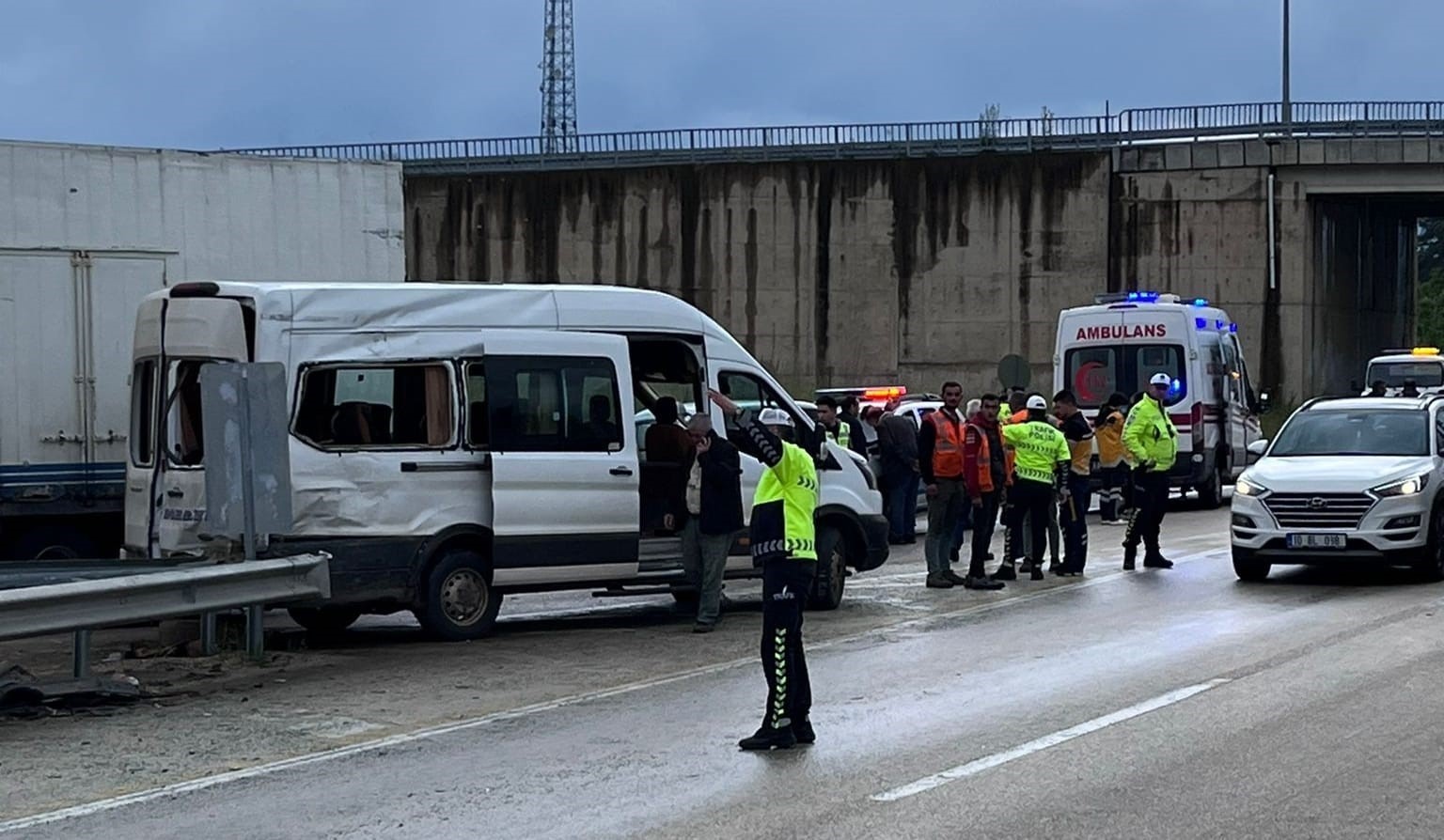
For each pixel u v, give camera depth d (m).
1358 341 53.44
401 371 14.05
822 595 15.55
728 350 15.57
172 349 13.81
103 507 16.56
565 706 10.97
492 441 13.98
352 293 13.66
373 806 8.25
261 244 18.20
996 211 48.62
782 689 9.40
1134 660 12.38
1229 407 29.38
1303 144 45.84
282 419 12.84
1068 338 28.06
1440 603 15.29
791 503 9.56
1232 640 13.28
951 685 11.41
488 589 14.20
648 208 50.31
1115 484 25.31
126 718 10.78
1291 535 16.94
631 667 12.62
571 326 14.62
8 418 16.09
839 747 9.41
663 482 15.16
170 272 17.36
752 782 8.58
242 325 13.36
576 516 14.35
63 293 16.50
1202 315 28.41
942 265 49.09
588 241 50.62
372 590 13.57
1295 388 46.59
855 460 16.06
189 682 12.16
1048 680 11.52
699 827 7.66
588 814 7.97
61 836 7.80
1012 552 17.95
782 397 15.75
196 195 17.59
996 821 7.68
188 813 8.20
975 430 17.14
